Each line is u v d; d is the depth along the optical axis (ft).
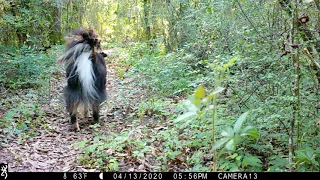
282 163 7.04
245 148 7.68
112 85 14.75
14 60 13.56
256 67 8.63
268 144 7.67
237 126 5.94
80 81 9.91
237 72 9.24
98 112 10.46
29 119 10.31
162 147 8.40
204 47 13.20
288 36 7.43
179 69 13.41
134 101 12.30
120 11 25.96
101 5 27.53
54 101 12.10
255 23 9.52
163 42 18.26
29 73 13.88
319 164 7.00
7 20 14.82
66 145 8.98
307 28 7.14
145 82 13.07
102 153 8.11
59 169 7.65
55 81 14.38
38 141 9.09
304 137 7.54
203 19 12.91
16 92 12.75
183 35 16.94
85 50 10.04
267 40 8.70
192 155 7.85
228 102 8.83
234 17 10.54
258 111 7.86
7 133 9.20
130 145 8.27
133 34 25.16
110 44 24.39
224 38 11.31
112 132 9.43
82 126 10.41
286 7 7.43
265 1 9.37
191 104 6.18
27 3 17.28
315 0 7.17
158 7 19.15
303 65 7.59
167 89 12.79
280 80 8.15
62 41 19.67
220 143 5.84
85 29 10.30
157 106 11.10
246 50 9.30
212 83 9.85
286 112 7.54
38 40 17.01
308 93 7.88
